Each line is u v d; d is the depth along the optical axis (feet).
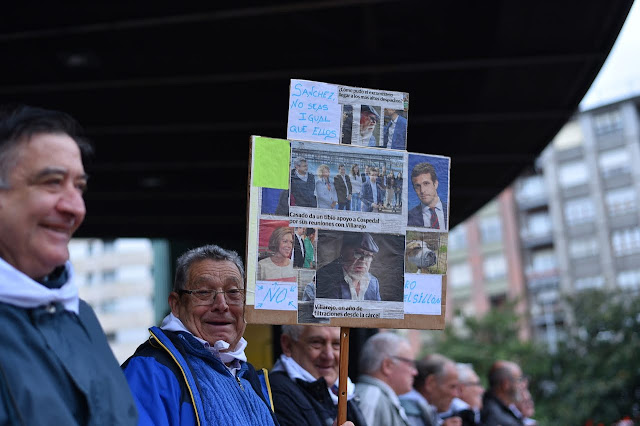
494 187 30.91
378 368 15.42
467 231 164.14
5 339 5.88
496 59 22.41
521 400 20.79
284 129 27.61
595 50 21.99
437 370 18.98
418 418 16.98
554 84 23.98
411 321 9.43
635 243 149.48
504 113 25.34
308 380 13.05
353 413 13.39
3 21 21.33
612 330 77.05
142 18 21.04
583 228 153.99
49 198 6.18
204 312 10.16
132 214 36.47
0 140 6.15
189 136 29.73
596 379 74.13
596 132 155.02
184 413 8.82
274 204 9.04
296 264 9.04
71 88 24.70
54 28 21.36
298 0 20.26
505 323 96.02
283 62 23.77
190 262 10.43
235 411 9.29
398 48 24.27
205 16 20.74
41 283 6.35
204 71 24.21
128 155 30.40
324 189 9.27
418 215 9.64
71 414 6.00
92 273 210.79
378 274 9.36
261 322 8.83
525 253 159.63
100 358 6.51
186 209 36.45
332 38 23.47
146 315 208.33
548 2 19.75
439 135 27.78
